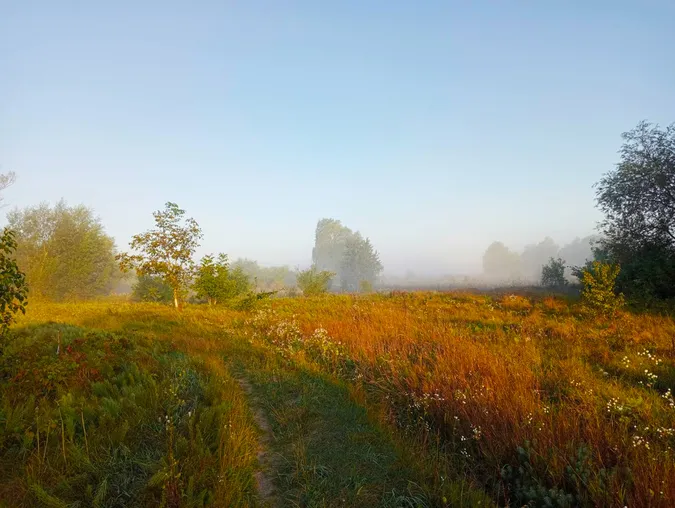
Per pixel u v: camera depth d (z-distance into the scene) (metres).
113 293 37.91
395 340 8.52
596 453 3.73
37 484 3.21
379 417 5.05
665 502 2.94
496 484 3.71
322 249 97.81
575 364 6.75
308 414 5.29
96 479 3.51
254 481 3.73
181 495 3.15
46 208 31.95
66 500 3.22
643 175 18.95
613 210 20.48
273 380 6.80
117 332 10.27
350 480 3.75
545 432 4.09
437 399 5.20
